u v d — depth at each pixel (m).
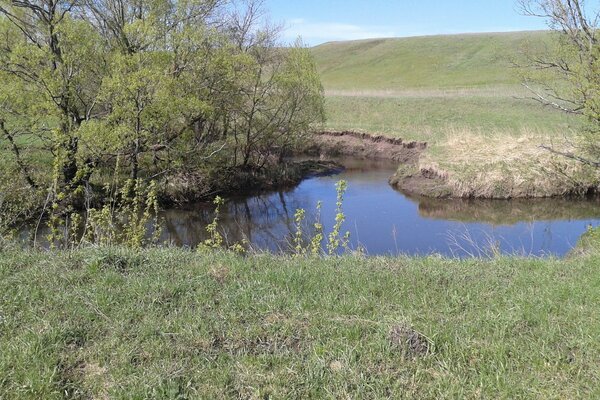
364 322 4.64
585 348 4.15
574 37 12.44
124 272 5.94
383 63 61.56
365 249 11.98
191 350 4.19
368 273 6.06
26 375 3.81
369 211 16.27
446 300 5.23
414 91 37.84
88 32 13.79
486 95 31.89
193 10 16.86
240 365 3.98
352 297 5.25
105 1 16.45
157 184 16.31
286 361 4.06
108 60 15.16
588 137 14.50
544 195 16.78
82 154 13.70
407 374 3.87
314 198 18.48
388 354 4.09
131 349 4.19
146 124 15.22
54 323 4.55
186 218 15.95
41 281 5.52
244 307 4.96
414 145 25.47
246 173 20.41
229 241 13.58
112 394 3.66
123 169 17.19
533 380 3.79
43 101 13.41
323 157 26.34
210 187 18.50
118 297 5.13
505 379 3.77
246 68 17.73
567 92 12.96
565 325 4.58
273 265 6.43
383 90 40.50
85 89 15.32
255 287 5.46
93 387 3.77
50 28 13.88
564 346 4.22
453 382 3.76
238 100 18.98
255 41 20.34
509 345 4.22
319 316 4.77
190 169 18.05
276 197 18.84
